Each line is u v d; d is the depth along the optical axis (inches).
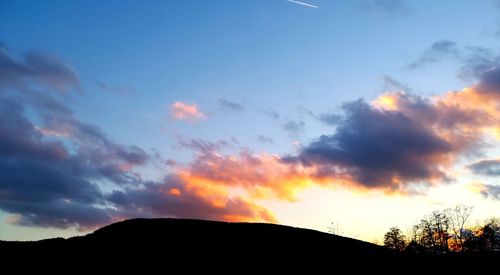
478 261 1259.2
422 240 2844.5
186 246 1348.4
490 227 2529.5
